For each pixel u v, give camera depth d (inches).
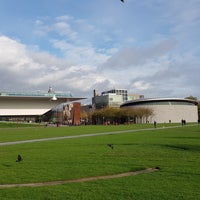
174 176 599.8
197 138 1566.2
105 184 543.5
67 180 587.8
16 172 663.8
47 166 737.6
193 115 7012.8
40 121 6712.6
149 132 2258.9
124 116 6328.7
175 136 1742.1
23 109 6653.5
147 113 6289.4
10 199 456.8
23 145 1350.9
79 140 1574.8
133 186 525.0
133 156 896.3
